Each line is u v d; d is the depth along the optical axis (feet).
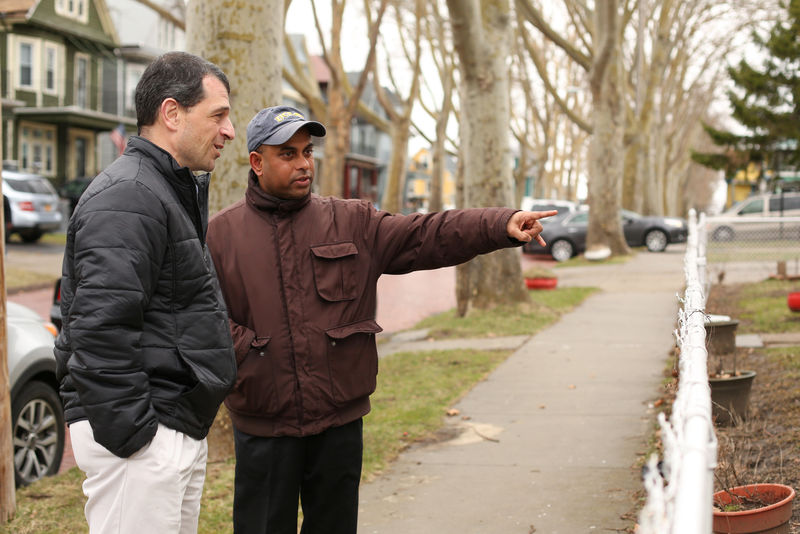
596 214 81.76
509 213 10.50
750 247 50.14
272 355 10.31
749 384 18.61
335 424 10.48
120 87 142.41
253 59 19.36
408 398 24.41
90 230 8.00
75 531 14.44
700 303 11.51
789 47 79.77
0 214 14.74
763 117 85.20
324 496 10.79
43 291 59.26
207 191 9.19
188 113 8.67
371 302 10.87
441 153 129.90
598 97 80.23
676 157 186.60
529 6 76.69
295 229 10.54
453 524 14.60
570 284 59.67
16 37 121.29
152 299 8.39
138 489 8.22
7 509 14.96
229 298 10.55
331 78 92.84
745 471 15.01
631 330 36.27
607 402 22.89
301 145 10.36
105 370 7.84
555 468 17.37
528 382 26.03
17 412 17.54
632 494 15.47
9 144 120.57
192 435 8.64
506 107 41.06
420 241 10.82
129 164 8.41
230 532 14.44
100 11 135.13
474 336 36.01
